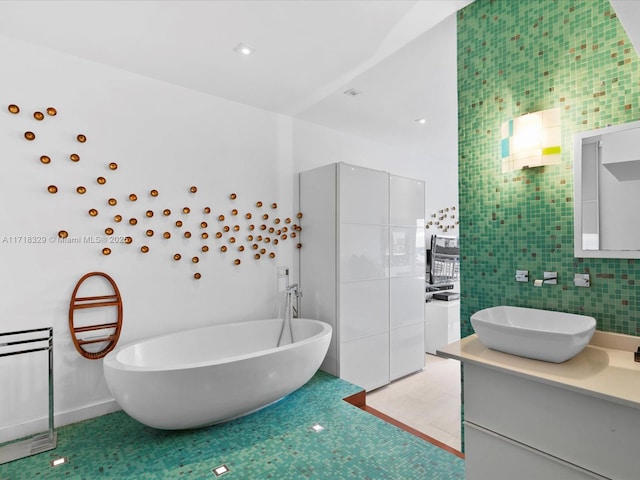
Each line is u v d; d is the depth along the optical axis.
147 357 2.66
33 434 2.34
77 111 2.56
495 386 1.45
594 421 1.20
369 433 2.34
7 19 2.13
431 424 2.79
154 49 2.49
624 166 1.58
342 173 3.38
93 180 2.62
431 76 2.92
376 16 2.14
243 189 3.42
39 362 2.39
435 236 5.35
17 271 2.32
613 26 1.62
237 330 3.18
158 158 2.92
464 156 2.19
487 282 2.08
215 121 3.25
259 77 2.92
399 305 3.88
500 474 1.44
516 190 1.95
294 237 3.79
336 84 3.05
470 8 2.15
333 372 3.35
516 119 1.86
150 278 2.86
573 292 1.74
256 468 1.97
